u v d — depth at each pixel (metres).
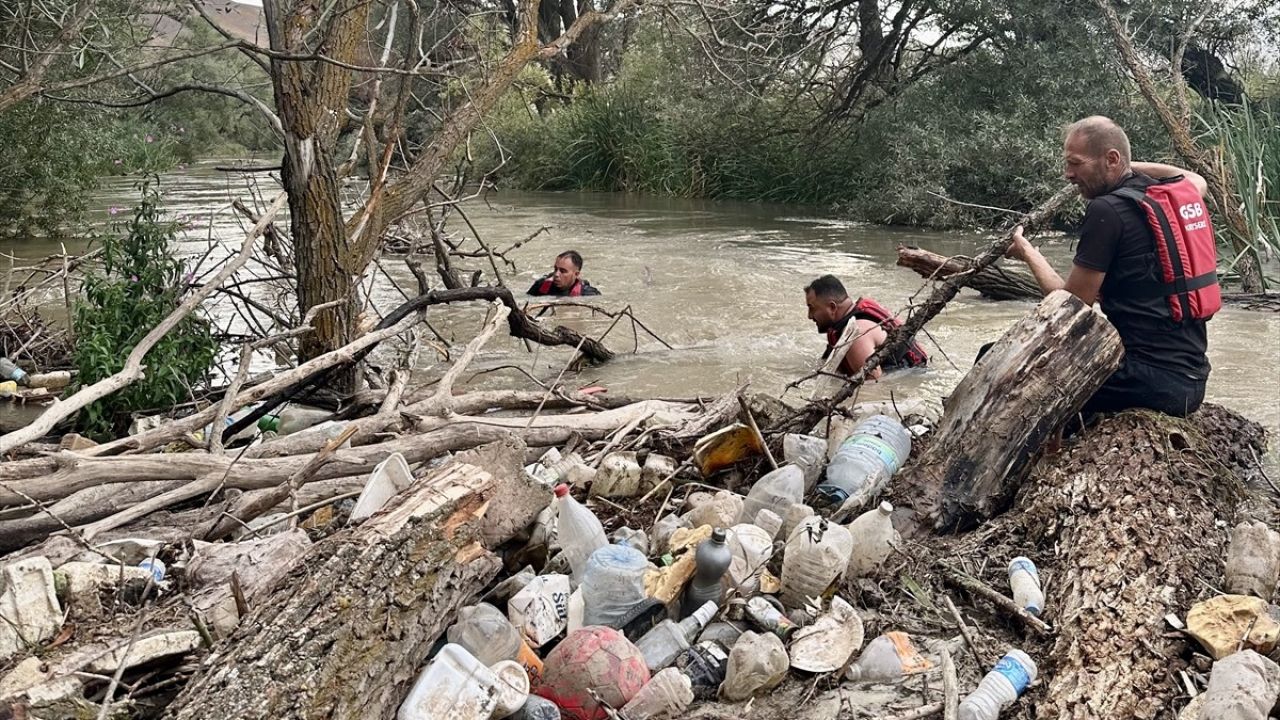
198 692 2.47
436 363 7.16
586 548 3.51
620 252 12.37
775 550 3.61
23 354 6.88
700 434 4.66
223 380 6.43
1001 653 3.19
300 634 2.58
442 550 2.92
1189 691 2.80
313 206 5.64
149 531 3.76
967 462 4.11
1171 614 3.08
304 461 4.15
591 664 2.86
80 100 5.75
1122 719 2.73
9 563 3.08
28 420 5.66
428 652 2.84
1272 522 3.86
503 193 23.27
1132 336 4.47
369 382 6.16
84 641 2.85
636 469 4.27
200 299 4.75
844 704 2.93
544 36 28.59
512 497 3.45
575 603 3.20
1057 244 13.34
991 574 3.64
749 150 21.36
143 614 2.98
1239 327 7.76
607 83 25.50
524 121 24.56
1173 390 4.42
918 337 7.53
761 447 4.51
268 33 5.52
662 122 22.59
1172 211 4.44
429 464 4.43
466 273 10.72
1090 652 2.96
